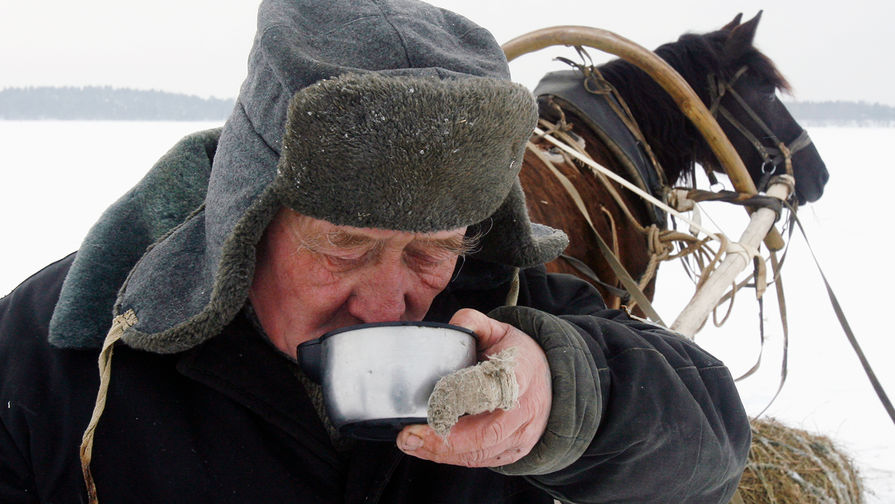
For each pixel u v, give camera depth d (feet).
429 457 2.32
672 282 19.61
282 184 2.54
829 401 12.50
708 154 8.12
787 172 8.23
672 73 6.95
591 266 6.15
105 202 30.19
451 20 3.01
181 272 2.88
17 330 2.97
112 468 2.78
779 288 7.52
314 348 2.46
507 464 2.52
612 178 6.23
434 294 3.02
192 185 3.27
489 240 3.36
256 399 2.89
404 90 2.33
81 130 79.97
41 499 2.78
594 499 2.93
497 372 2.21
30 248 20.89
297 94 2.41
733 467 3.14
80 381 2.84
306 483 2.94
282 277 2.87
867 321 17.11
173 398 2.88
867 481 9.19
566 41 7.00
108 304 2.97
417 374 2.24
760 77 8.41
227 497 2.83
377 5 2.80
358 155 2.38
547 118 6.93
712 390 3.21
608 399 2.78
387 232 2.62
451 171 2.45
